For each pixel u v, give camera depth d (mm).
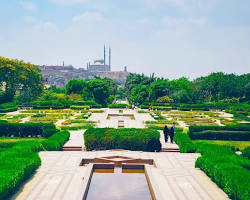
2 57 54219
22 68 58094
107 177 10781
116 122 31484
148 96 68250
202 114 43656
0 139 19859
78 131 24531
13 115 37875
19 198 8367
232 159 11109
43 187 9344
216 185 9805
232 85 70188
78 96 66938
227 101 65312
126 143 16688
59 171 11172
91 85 69750
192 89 73438
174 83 72375
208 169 10672
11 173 9023
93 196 8680
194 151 15500
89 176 10164
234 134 20922
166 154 14781
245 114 42531
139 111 45750
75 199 8336
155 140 16812
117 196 8734
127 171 11719
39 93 63906
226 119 36094
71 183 9773
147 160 13570
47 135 20312
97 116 38312
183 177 10633
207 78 76750
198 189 9383
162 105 56625
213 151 13422
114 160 13242
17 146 13461
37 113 41875
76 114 41312
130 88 94562
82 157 13688
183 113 44500
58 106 50438
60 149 17094
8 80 55375
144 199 8516
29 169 10406
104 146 16719
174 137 19594
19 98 62719
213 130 21797
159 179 10367
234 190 8352
